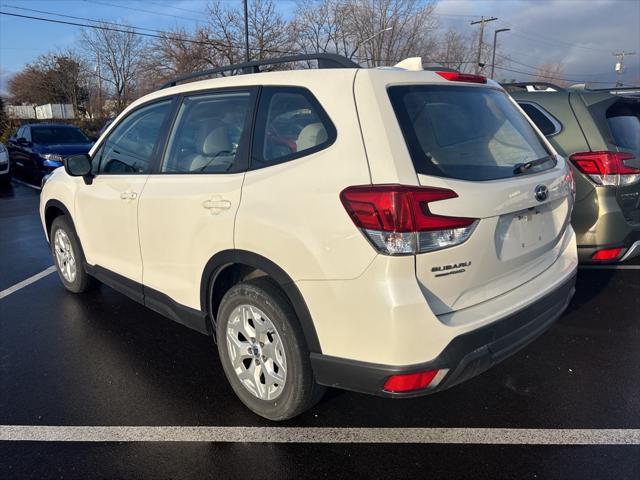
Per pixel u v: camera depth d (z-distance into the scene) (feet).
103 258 13.39
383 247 7.30
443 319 7.67
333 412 9.84
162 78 128.77
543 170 9.74
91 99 165.48
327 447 8.86
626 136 14.46
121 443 9.02
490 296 8.47
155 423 9.58
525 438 9.01
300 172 8.33
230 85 10.19
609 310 14.38
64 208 14.78
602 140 13.79
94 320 14.33
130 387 10.84
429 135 8.12
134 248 11.84
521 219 9.05
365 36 131.95
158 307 11.57
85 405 10.18
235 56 124.77
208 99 10.55
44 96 169.58
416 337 7.37
